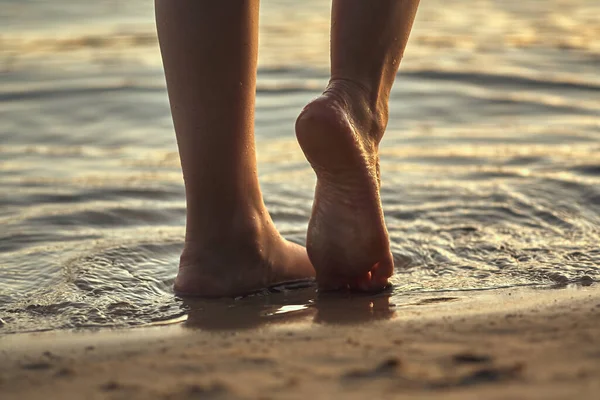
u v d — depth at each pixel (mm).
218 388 1251
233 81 2094
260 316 2010
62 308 2145
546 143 4074
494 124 4555
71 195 3350
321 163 2082
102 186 3484
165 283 2369
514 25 7844
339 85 2074
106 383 1329
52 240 2783
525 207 3021
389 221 2910
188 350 1539
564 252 2533
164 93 5426
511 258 2500
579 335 1485
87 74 5984
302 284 2332
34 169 3824
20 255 2600
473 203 3092
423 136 4320
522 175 3465
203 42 2055
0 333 1951
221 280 2232
